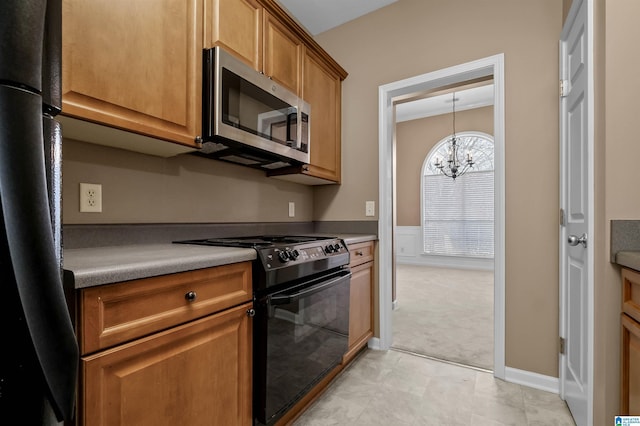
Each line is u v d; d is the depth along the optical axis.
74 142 1.25
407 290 4.08
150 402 0.88
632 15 1.19
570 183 1.58
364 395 1.71
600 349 1.22
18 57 0.46
